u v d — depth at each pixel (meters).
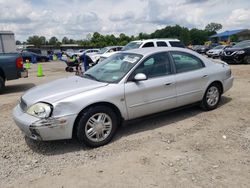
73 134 4.34
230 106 6.44
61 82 5.00
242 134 4.75
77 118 4.23
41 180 3.48
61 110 4.06
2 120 5.91
